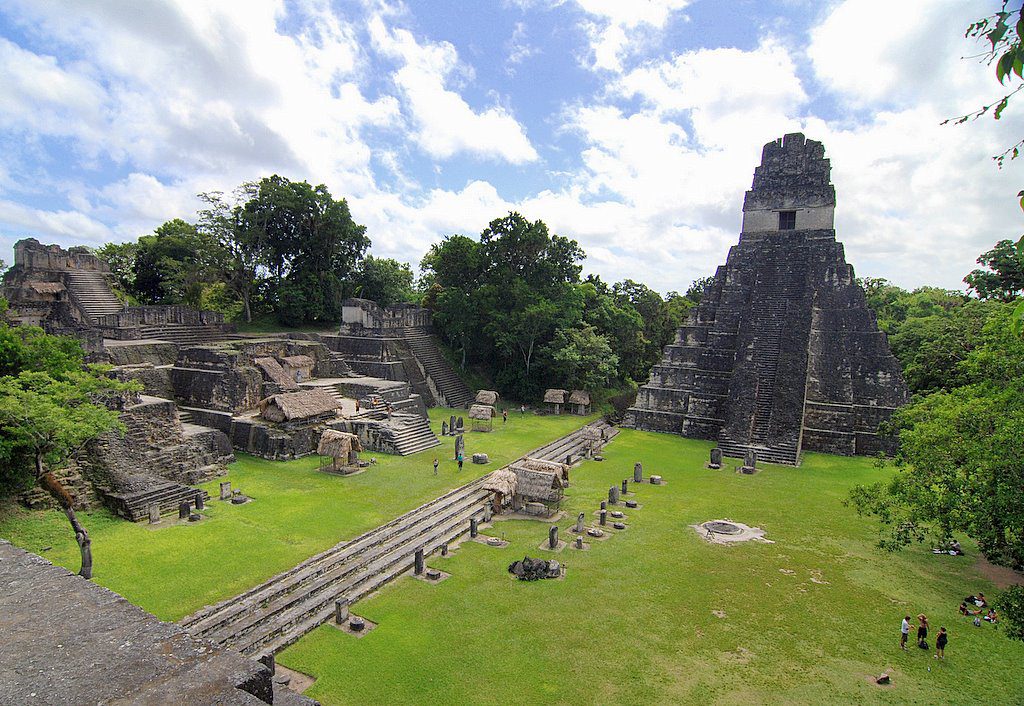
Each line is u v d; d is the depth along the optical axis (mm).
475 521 21531
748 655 14281
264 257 53094
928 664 14008
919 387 38062
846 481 29547
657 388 42469
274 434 29453
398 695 12484
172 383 33844
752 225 43906
